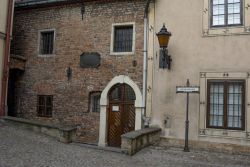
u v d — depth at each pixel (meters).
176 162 9.95
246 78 11.57
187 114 11.77
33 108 15.70
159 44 12.43
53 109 15.16
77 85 14.70
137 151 11.12
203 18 12.37
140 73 13.35
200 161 10.20
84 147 11.55
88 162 9.32
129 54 13.64
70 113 14.75
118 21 14.00
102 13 14.38
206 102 12.12
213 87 12.09
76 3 14.94
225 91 11.85
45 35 15.93
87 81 14.47
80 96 14.59
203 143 12.02
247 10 11.70
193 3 12.61
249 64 11.57
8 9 14.70
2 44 14.49
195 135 12.16
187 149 11.68
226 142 11.70
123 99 13.80
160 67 12.95
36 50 15.85
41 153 9.87
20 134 12.12
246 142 11.41
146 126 13.01
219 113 11.93
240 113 11.61
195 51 12.42
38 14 15.94
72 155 10.05
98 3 14.49
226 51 11.94
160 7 13.19
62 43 15.21
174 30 12.84
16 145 10.48
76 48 14.84
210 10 12.31
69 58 14.98
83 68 14.60
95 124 14.18
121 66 13.77
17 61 15.67
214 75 12.05
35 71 15.80
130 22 13.74
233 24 11.93
